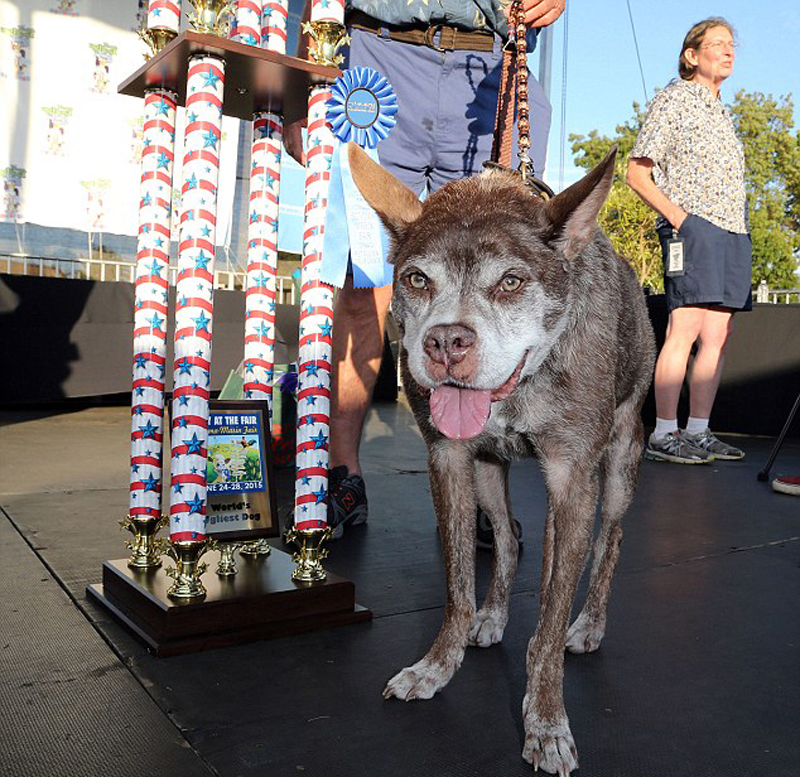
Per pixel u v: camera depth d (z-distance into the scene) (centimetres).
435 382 169
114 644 192
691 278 514
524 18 251
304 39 286
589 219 182
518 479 449
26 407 693
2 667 176
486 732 157
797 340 690
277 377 459
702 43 514
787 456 571
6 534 282
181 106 233
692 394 550
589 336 185
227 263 782
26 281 639
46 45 710
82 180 741
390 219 195
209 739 149
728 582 261
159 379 224
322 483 219
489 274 172
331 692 172
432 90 294
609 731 159
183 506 197
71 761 138
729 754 151
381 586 248
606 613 222
